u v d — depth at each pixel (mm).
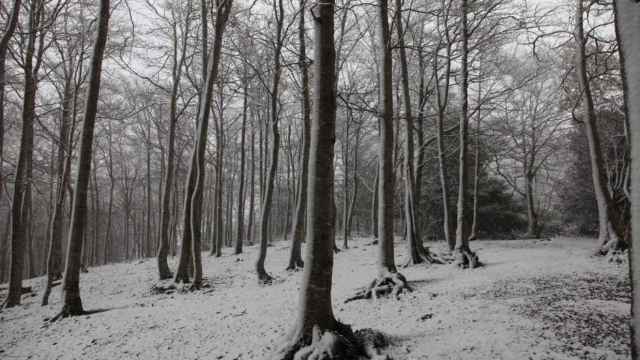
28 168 16969
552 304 7266
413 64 20828
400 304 8461
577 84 16719
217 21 13227
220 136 25469
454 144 23594
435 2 17016
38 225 38281
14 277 13297
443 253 15367
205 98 13461
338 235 38156
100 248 48969
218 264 19641
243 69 19781
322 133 5668
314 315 5492
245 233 55750
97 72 10438
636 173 2205
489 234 24219
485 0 15039
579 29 12117
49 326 9375
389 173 10117
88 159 10477
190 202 13930
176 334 7449
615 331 5793
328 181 5664
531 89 24469
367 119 25469
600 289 8250
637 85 2211
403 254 16906
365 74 23953
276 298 10227
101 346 7324
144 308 10414
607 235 12016
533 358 5004
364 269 14148
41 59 14914
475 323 6473
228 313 8797
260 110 28219
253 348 6145
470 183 24016
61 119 19125
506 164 29328
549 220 30500
